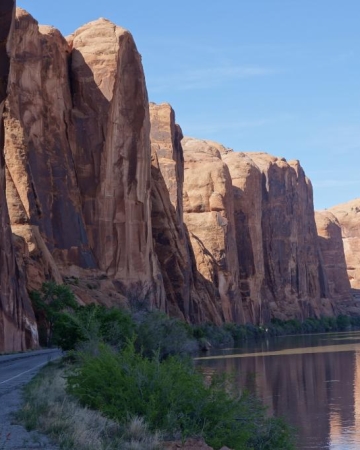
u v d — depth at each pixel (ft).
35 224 247.70
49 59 284.20
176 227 375.04
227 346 346.54
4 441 43.19
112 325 126.00
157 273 327.06
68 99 296.51
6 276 180.24
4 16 145.89
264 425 64.49
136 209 309.01
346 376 182.19
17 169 248.11
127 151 307.78
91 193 293.23
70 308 212.02
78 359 89.86
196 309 392.06
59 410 52.26
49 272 232.53
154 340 146.20
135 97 313.12
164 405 54.90
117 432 49.85
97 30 310.04
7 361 131.85
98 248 291.17
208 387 62.85
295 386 162.50
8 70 151.12
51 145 276.21
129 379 55.98
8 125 252.42
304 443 98.94
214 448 52.34
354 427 110.52
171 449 48.16
